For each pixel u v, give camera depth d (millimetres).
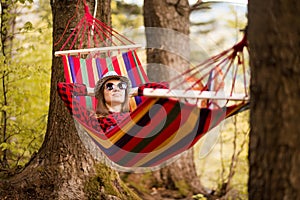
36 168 5145
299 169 2652
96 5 5000
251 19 2895
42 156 5219
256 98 2859
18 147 6352
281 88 2729
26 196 5004
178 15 8188
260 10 2822
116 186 5289
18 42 7176
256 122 2852
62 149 5098
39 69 6324
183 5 8234
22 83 7133
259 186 2807
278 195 2711
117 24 11609
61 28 5219
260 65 2826
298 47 2691
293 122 2684
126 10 11805
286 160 2695
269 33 2773
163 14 8133
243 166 8492
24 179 5090
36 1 7812
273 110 2756
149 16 8188
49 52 7336
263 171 2793
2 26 6316
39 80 6766
